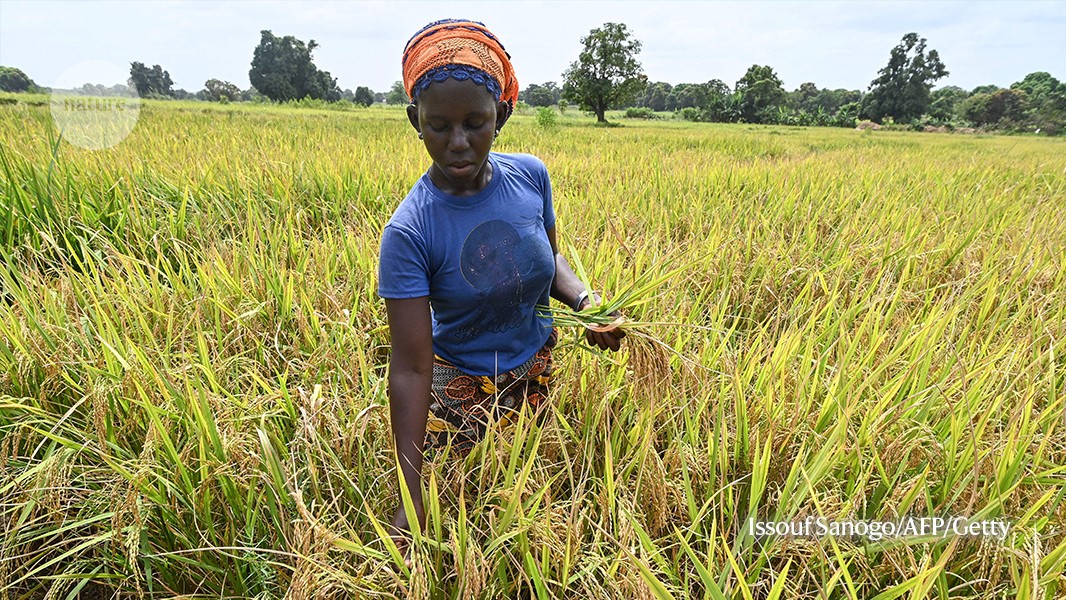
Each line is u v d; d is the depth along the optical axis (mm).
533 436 2209
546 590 1729
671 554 2064
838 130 64375
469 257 1805
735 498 2217
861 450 2191
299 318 3037
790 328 3035
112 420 2330
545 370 2346
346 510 2141
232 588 2043
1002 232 5418
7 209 4406
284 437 2379
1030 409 2188
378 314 3439
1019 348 2820
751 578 1822
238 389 2660
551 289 2299
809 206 5875
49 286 3619
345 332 3049
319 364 2805
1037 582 1537
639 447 2195
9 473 2264
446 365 2123
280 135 14281
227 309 3018
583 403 2557
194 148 9484
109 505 2086
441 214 1761
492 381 2121
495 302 1919
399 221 1716
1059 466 2039
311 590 1626
